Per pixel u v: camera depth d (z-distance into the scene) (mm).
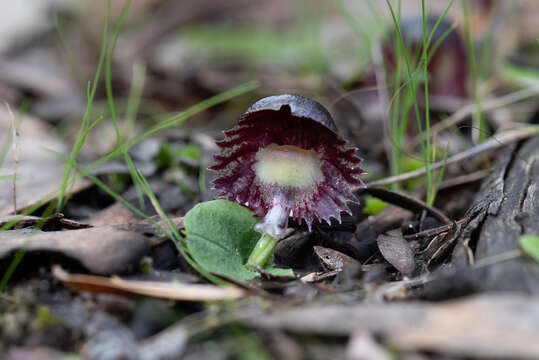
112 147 220
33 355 136
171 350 135
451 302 140
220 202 160
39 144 213
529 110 227
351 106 220
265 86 302
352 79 228
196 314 142
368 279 149
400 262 157
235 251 157
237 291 144
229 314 140
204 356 134
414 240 167
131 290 143
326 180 158
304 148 158
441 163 186
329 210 158
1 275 148
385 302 142
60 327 140
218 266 152
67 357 136
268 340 134
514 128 208
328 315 133
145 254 149
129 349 136
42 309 141
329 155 156
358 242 168
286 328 134
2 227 160
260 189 160
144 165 205
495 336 127
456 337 128
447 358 129
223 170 161
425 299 142
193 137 219
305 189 158
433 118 221
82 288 145
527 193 161
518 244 144
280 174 158
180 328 138
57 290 146
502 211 156
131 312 143
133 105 274
